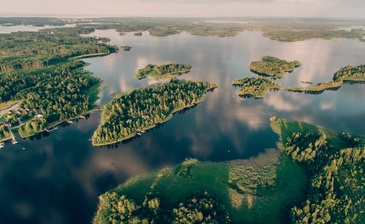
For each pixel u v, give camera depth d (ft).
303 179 431.84
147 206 360.07
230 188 415.64
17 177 452.76
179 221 323.98
